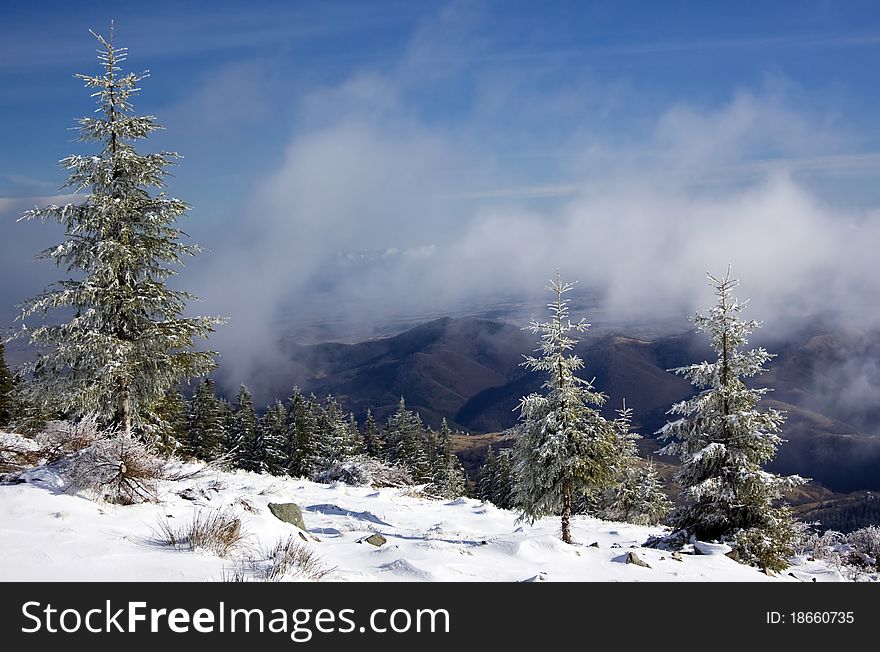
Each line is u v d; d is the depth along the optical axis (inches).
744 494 593.0
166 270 684.7
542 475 609.0
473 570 341.4
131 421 653.3
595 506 1279.5
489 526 784.9
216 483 607.5
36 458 489.7
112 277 628.7
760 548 564.4
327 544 372.5
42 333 618.5
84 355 629.6
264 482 922.7
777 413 619.8
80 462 409.4
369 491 1022.4
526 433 628.4
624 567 397.7
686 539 606.5
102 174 642.8
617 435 634.8
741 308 631.8
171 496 438.6
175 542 302.2
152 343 640.4
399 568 318.3
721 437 627.2
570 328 630.5
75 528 309.3
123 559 268.1
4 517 318.0
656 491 1205.1
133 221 663.8
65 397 611.2
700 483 611.8
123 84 664.4
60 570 251.3
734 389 621.3
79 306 639.8
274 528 365.7
